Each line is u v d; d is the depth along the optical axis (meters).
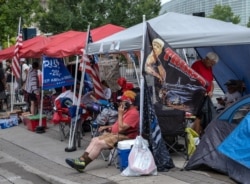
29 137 11.20
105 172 7.23
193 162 6.94
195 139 7.63
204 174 6.70
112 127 7.71
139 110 7.95
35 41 14.12
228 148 6.38
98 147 7.32
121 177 6.79
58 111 10.11
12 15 21.94
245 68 10.41
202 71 8.77
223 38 7.89
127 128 7.42
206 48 10.48
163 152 7.07
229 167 6.48
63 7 26.00
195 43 7.79
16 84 17.53
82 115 9.81
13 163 8.61
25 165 8.33
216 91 13.59
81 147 9.53
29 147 9.96
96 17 25.61
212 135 6.97
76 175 7.23
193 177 6.56
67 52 10.33
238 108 7.00
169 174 6.80
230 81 9.76
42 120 11.95
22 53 13.36
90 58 9.92
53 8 26.08
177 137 8.05
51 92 14.31
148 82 7.62
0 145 10.41
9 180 7.48
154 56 7.04
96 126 8.98
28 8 23.14
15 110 14.79
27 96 13.92
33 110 13.18
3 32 22.27
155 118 7.12
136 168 6.74
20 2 22.30
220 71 10.88
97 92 10.20
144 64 7.07
